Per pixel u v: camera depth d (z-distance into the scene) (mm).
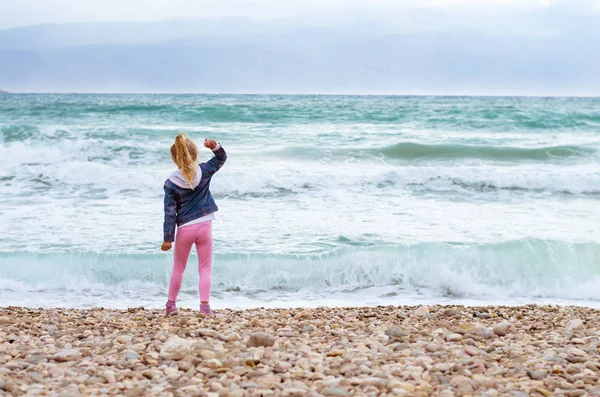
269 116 31531
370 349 4594
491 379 3756
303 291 8570
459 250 9156
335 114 33031
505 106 47500
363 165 18000
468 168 16016
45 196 13469
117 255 8867
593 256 9188
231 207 12672
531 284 8859
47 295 8195
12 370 4020
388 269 8953
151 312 6793
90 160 17516
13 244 9602
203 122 29156
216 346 4633
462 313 6629
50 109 35188
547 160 19516
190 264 8742
